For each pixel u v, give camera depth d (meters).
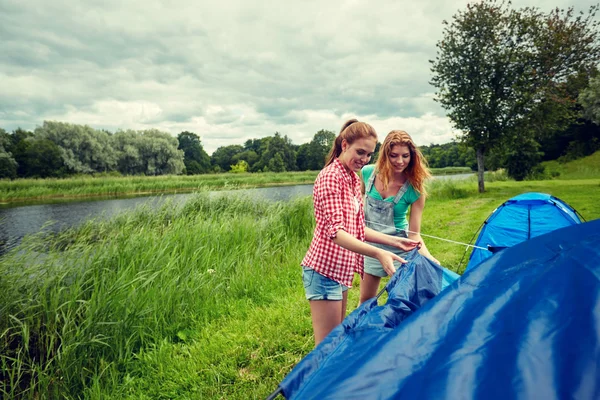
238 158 97.56
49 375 2.75
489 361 1.02
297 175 45.59
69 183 26.31
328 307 2.13
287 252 6.16
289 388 1.32
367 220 3.16
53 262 3.83
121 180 29.28
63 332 2.91
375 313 1.62
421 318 1.36
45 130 52.06
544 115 13.89
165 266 4.19
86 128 55.97
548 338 1.02
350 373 1.18
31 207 17.39
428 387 0.99
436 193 15.59
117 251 4.35
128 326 3.30
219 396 2.65
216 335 3.46
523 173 26.67
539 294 1.21
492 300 1.30
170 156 63.16
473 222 8.88
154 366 3.04
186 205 8.80
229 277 4.75
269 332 3.46
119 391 2.71
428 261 2.27
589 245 1.38
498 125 14.32
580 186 16.03
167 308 3.72
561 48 13.53
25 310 3.29
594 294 1.10
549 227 4.33
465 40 14.05
